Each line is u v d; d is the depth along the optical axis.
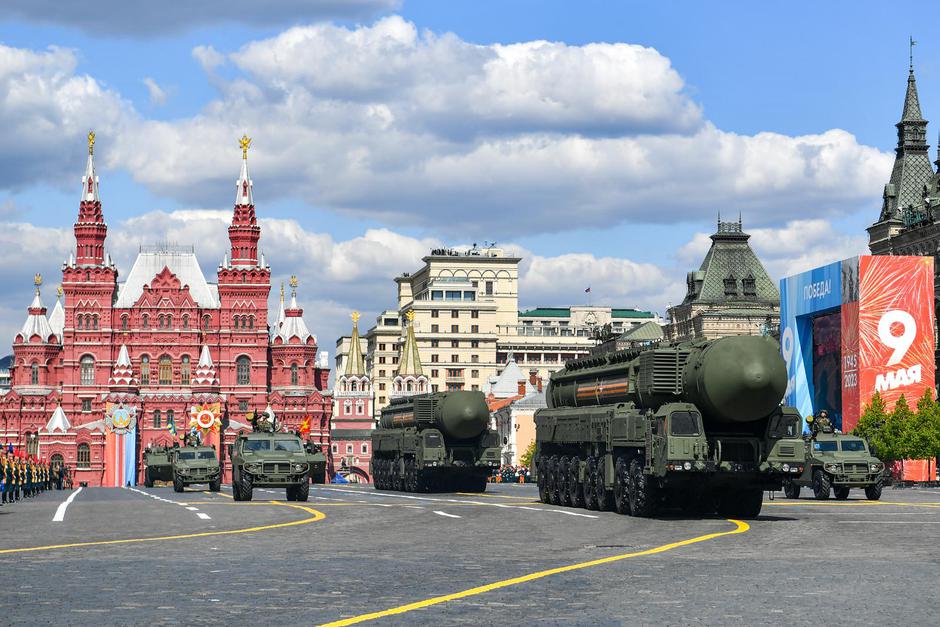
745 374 46.06
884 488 103.31
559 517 48.88
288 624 19.48
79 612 20.81
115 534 39.56
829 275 132.25
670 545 33.84
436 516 50.19
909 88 173.75
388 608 21.25
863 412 123.56
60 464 174.50
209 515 51.94
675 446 46.44
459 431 84.06
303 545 34.81
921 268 125.75
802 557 30.11
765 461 47.31
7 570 27.50
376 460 103.00
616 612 20.66
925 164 172.00
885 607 21.09
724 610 20.81
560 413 61.72
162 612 20.83
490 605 21.55
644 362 49.97
